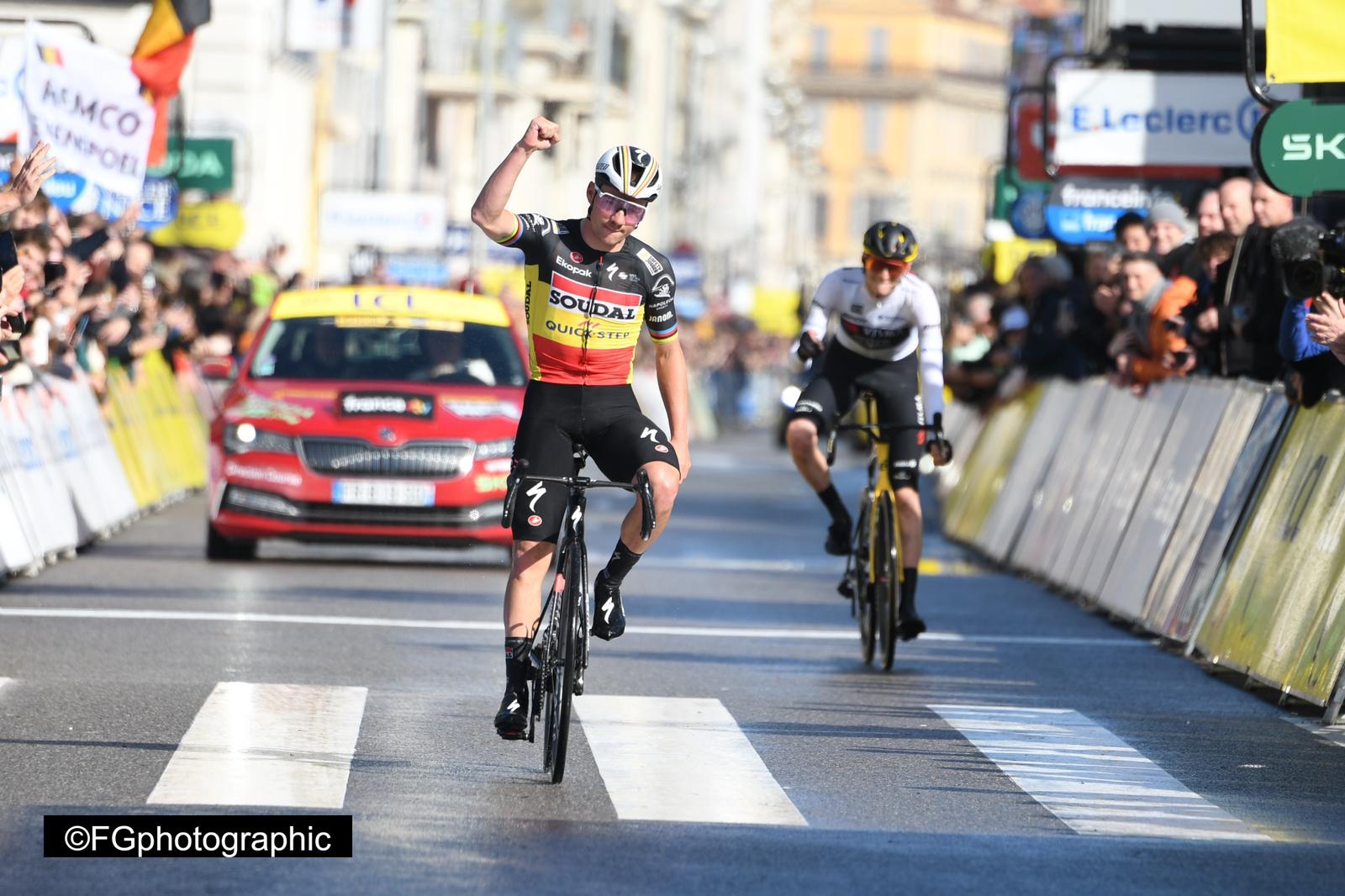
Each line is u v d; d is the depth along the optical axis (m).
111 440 50.66
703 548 51.75
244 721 24.73
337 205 90.31
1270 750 25.50
